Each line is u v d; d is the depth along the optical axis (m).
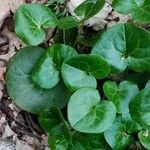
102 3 0.56
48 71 0.58
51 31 0.64
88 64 0.57
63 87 0.60
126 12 0.59
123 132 0.58
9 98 0.62
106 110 0.56
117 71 0.59
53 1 0.65
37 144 0.61
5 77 0.63
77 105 0.55
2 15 0.64
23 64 0.61
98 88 0.62
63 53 0.58
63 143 0.57
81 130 0.55
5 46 0.65
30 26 0.59
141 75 0.61
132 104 0.55
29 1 0.66
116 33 0.58
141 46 0.58
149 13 0.58
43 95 0.60
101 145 0.57
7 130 0.61
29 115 0.62
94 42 0.61
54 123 0.58
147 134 0.57
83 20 0.57
